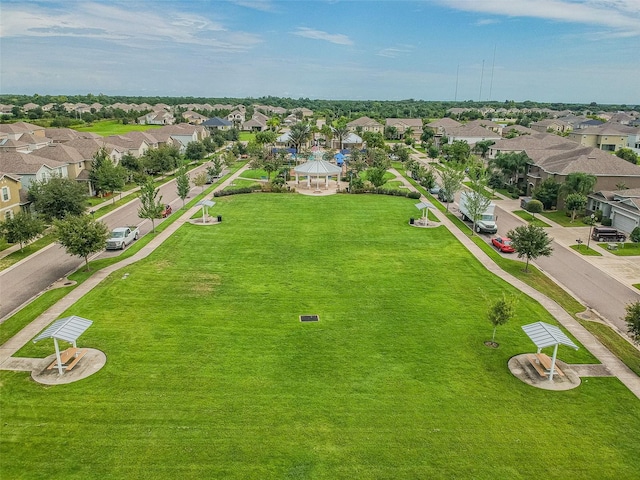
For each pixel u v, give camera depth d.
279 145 133.00
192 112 199.38
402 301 31.52
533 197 61.44
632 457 17.39
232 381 21.81
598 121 148.25
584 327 27.92
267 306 30.39
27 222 41.16
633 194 51.31
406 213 57.91
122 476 16.06
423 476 16.27
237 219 54.06
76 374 22.14
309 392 21.05
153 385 21.39
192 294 32.16
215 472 16.28
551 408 20.23
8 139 84.75
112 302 30.50
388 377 22.39
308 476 16.16
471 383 22.05
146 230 49.22
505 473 16.48
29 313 28.47
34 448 17.33
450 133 122.69
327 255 41.44
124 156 79.19
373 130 153.00
